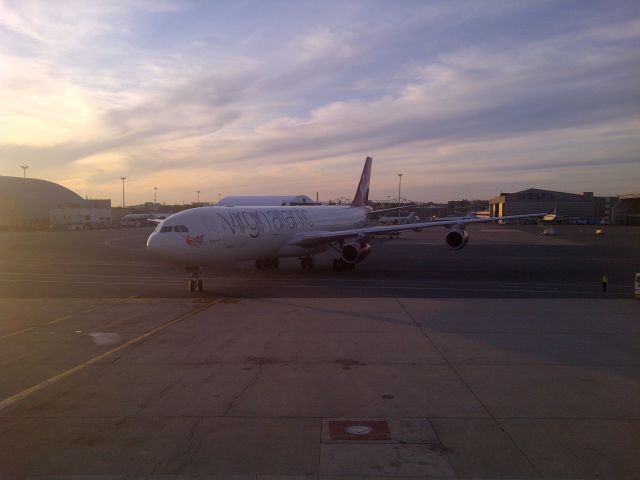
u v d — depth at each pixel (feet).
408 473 21.76
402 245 187.32
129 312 59.16
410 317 55.06
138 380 34.81
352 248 94.22
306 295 72.02
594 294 73.77
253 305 63.16
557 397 31.04
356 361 38.83
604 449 24.03
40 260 129.29
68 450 24.34
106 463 22.97
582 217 451.12
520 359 39.27
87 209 404.57
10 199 476.54
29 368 37.76
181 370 36.94
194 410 29.25
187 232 74.43
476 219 105.09
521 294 73.41
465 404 29.89
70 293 75.46
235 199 293.02
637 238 225.97
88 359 39.93
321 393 31.89
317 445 24.53
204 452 23.93
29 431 26.63
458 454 23.52
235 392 32.19
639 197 384.68
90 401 30.89
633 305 61.87
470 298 68.80
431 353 40.91
